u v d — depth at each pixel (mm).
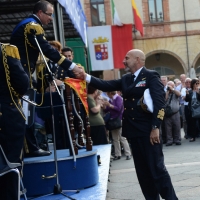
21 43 5438
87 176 5828
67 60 5602
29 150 5855
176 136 14188
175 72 32875
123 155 12766
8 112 4223
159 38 31859
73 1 10297
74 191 5582
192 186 7230
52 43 7195
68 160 5625
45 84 6133
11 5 10945
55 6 9891
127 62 5496
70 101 5703
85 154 5770
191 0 31875
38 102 5820
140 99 5336
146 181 5520
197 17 31953
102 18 30922
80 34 11977
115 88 5715
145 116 5344
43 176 5496
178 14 31891
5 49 4250
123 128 5520
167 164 9891
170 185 5309
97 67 24812
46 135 7246
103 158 8289
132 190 7367
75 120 6844
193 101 14555
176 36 31906
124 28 24953
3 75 4246
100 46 24797
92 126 10016
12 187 4191
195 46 31953
